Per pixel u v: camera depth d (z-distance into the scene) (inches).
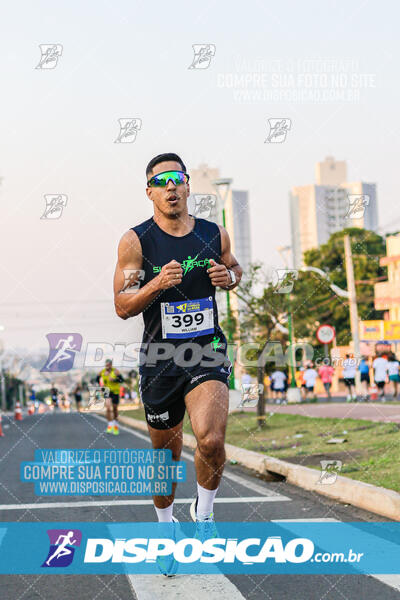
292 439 475.8
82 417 1320.1
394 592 152.6
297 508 257.6
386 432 434.9
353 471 304.0
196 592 155.3
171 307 163.5
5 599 156.3
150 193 166.6
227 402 157.8
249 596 151.8
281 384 1095.0
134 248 164.2
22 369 893.8
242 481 341.1
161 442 169.8
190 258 164.9
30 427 942.4
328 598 149.6
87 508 264.2
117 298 162.6
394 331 1422.2
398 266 1576.0
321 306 1550.2
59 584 166.1
